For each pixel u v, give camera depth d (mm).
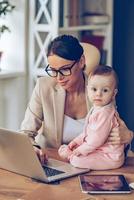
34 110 2104
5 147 1694
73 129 2047
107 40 3609
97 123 1737
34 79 3180
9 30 3035
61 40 1856
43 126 2104
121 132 1754
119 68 3855
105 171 1739
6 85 3219
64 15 3143
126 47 3793
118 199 1475
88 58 2160
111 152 1760
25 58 3160
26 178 1683
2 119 3271
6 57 3201
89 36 3590
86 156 1768
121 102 3893
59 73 1899
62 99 2043
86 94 2035
